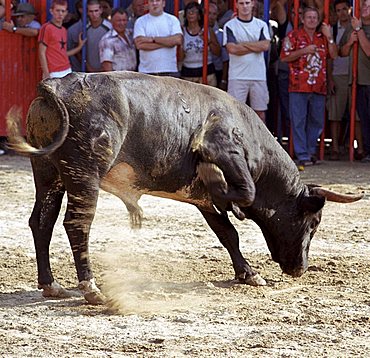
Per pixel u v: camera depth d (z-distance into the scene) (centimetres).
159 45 3141
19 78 3366
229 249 1694
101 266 1786
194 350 1234
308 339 1293
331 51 3191
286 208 1669
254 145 1616
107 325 1373
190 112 1559
